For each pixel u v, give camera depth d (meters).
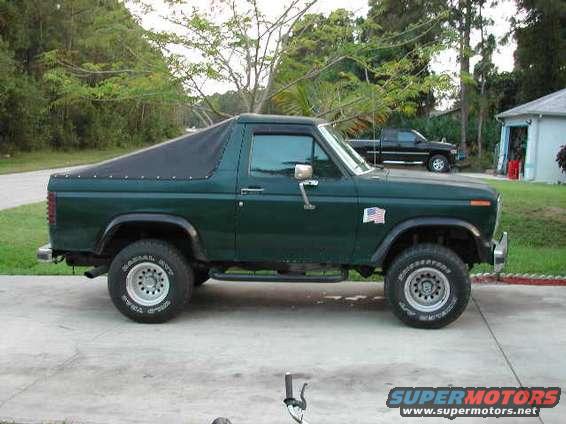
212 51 10.91
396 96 11.31
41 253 7.26
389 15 32.62
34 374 5.64
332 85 12.35
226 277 7.11
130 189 7.06
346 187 6.93
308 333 6.82
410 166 29.42
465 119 36.88
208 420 4.72
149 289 7.15
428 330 6.89
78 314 7.53
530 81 38.47
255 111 11.37
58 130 45.25
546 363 5.86
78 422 4.68
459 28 35.25
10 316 7.43
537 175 27.61
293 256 7.07
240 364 5.88
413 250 6.90
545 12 34.34
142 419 4.74
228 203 6.99
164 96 11.17
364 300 8.23
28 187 22.02
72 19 39.06
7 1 36.50
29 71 40.50
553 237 12.05
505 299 8.13
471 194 6.84
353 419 4.72
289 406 3.03
